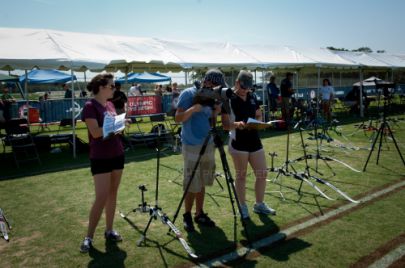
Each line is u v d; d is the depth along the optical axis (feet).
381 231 13.64
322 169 23.39
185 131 13.57
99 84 12.05
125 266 11.54
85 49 32.60
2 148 34.53
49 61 28.50
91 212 12.47
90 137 12.31
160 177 22.53
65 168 25.67
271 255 12.03
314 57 54.44
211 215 15.78
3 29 30.91
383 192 18.28
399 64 70.95
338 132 37.14
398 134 37.06
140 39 39.45
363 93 60.18
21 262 11.94
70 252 12.59
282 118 44.11
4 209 17.12
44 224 15.20
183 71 50.80
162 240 13.38
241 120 14.74
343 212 15.67
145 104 50.78
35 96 85.61
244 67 45.60
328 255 11.91
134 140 32.45
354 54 65.31
